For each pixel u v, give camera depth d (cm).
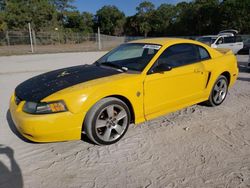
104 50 2545
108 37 3247
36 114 295
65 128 302
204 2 4394
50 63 1308
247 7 3253
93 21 7625
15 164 296
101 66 408
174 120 427
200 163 298
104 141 335
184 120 427
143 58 389
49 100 295
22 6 4378
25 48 2464
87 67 405
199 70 427
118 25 7450
